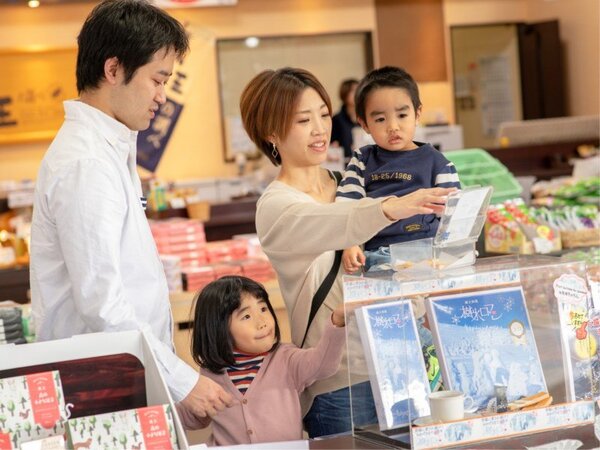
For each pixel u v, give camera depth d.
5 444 1.80
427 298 1.95
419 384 1.93
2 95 8.80
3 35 8.85
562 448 1.91
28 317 2.93
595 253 3.31
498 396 1.98
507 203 3.80
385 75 2.87
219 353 2.37
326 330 2.30
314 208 2.25
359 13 9.91
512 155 7.64
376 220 2.09
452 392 1.93
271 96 2.47
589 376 2.06
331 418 2.44
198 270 4.06
